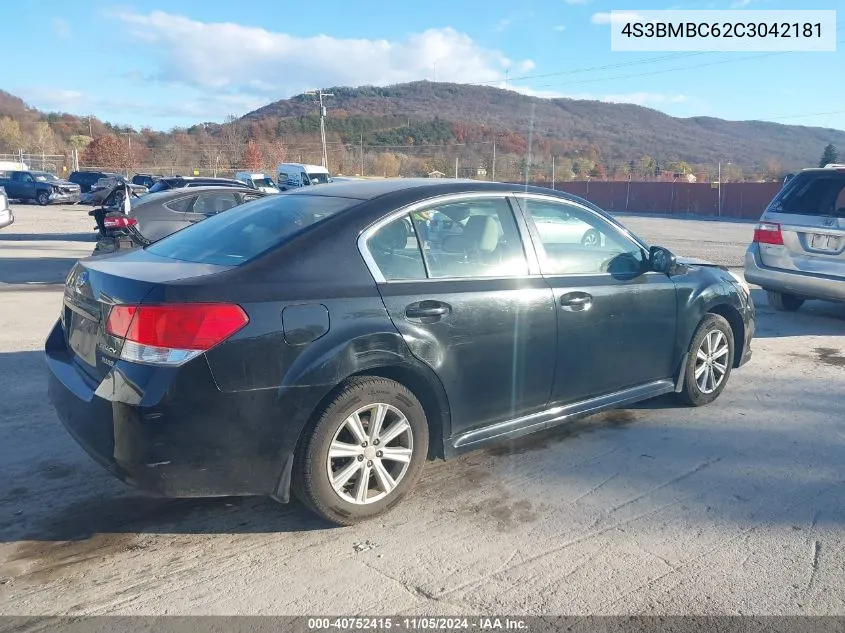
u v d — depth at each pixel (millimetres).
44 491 3943
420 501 3912
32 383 5715
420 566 3266
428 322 3732
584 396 4602
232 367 3172
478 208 4180
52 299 9312
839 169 8250
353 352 3453
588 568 3262
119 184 10734
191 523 3643
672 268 5039
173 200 10922
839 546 3482
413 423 3719
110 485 4031
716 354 5527
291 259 3475
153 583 3105
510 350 4086
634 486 4133
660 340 4996
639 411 5445
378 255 3711
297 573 3199
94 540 3463
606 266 4734
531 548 3434
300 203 4062
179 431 3119
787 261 8500
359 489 3576
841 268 8039
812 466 4445
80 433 3375
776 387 6105
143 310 3131
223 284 3248
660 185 40875
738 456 4590
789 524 3703
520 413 4270
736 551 3424
